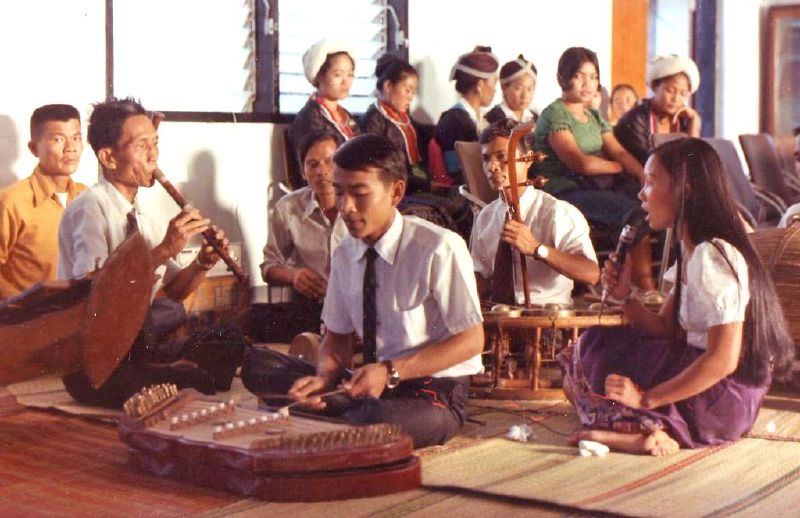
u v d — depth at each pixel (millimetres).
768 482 4492
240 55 8914
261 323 8000
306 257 7648
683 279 5043
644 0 12297
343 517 4051
